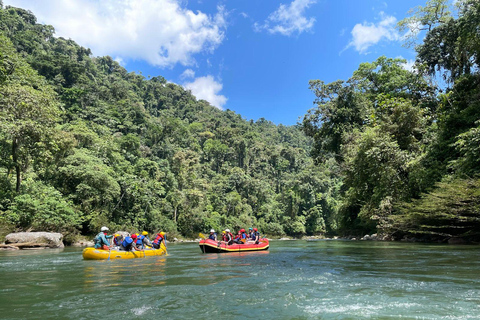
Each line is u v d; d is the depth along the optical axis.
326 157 37.75
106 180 33.50
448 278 6.75
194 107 135.00
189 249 19.66
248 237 17.39
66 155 34.81
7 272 8.66
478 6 19.31
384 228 22.08
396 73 31.02
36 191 26.55
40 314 4.46
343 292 5.67
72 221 26.70
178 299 5.26
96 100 64.50
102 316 4.35
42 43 84.94
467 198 13.86
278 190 95.19
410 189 19.66
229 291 5.86
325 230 78.69
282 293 5.65
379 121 23.72
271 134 152.75
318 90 34.19
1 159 24.08
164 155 66.50
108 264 10.42
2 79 24.47
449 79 26.81
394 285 6.18
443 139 18.80
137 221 40.62
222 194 70.50
